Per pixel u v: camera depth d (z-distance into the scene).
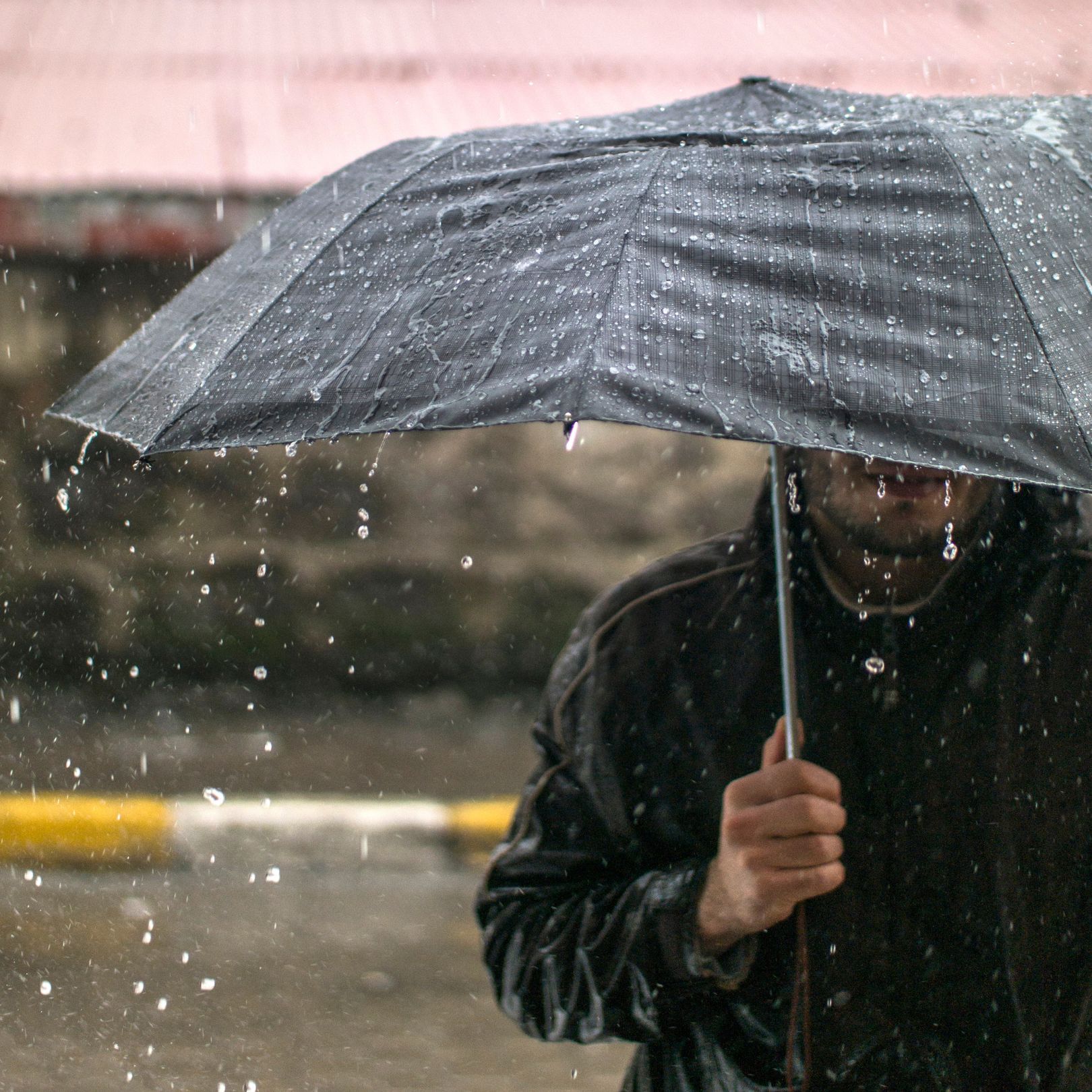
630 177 3.43
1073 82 18.09
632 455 15.91
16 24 18.56
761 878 3.48
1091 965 3.82
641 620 3.99
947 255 3.21
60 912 10.61
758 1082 3.82
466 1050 8.73
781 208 3.30
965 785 3.78
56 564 15.15
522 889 4.02
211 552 15.38
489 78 17.98
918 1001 3.76
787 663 3.69
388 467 15.55
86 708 14.99
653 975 3.69
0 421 14.99
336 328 3.47
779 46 19.09
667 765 3.92
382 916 10.88
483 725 15.31
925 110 3.99
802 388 2.93
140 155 15.37
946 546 3.70
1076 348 3.10
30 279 14.87
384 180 3.99
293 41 18.58
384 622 15.70
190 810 11.98
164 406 3.62
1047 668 3.83
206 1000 9.12
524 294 3.19
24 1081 7.82
